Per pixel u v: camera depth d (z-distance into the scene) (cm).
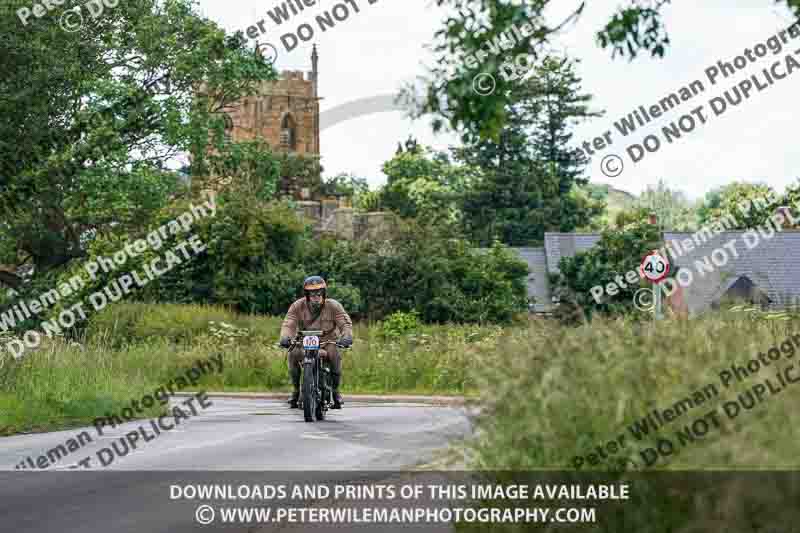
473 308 5644
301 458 1371
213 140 5338
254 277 5056
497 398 705
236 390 3055
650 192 8169
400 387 3055
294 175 9112
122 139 5044
